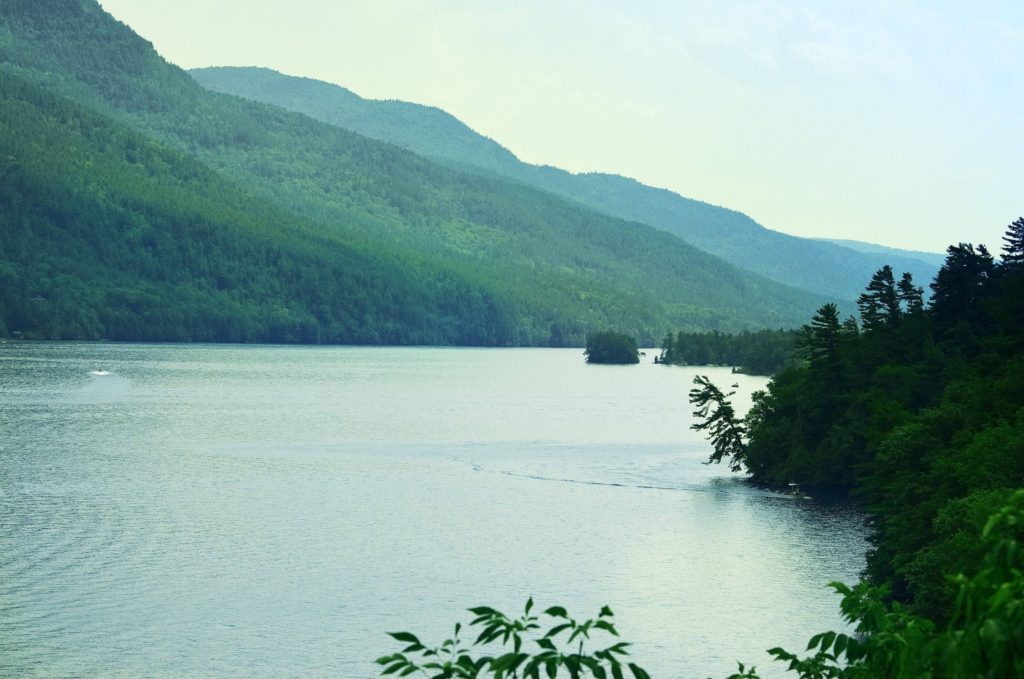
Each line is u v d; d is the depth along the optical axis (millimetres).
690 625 93562
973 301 180625
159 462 192000
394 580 108562
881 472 109625
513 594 103875
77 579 106125
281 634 88938
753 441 180125
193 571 110438
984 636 14227
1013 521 16219
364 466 194125
